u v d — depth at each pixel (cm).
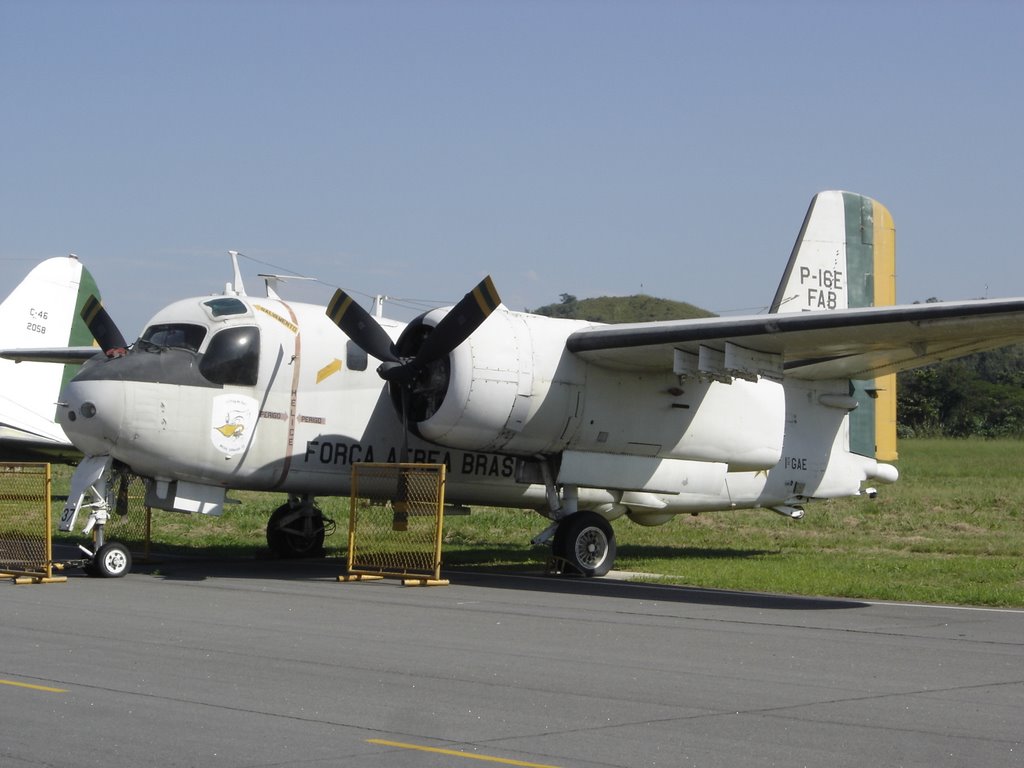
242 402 4859
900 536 7412
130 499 5622
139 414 4588
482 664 2752
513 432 4812
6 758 1858
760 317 4416
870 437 6353
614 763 1898
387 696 2366
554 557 5072
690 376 4794
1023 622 3684
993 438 18712
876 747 2028
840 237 6219
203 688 2403
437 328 4672
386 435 5250
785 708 2327
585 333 4859
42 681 2450
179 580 4581
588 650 2986
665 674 2672
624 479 5131
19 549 5600
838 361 5522
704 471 5344
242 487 4991
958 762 1936
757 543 6925
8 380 8394
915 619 3725
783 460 5950
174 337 4859
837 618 3725
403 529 4916
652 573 5266
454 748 1972
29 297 8538
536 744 2009
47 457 8594
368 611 3669
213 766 1834
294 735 2034
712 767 1888
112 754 1891
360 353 5212
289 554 5859
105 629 3181
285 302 5212
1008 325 4031
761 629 3434
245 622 3366
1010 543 6769
